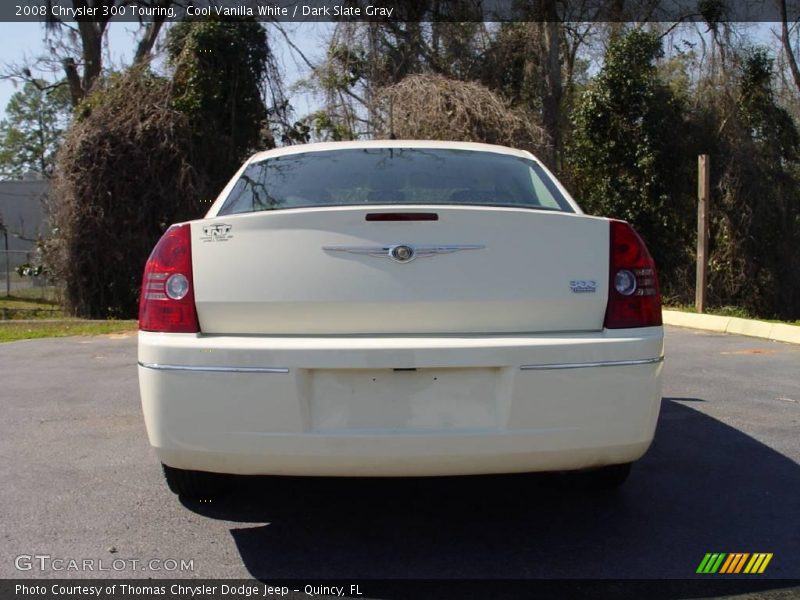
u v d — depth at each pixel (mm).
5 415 5215
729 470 4051
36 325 11328
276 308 2840
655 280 3014
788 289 14914
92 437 4668
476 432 2768
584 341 2820
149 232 13211
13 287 22922
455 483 3861
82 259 13016
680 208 14938
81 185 12852
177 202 13227
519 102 16969
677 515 3449
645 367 2869
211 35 13648
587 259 2926
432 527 3338
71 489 3777
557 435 2799
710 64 15766
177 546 3141
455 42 16922
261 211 3217
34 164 47812
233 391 2758
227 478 3529
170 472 3426
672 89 15641
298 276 2838
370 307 2828
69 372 6844
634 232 3016
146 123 12859
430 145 4000
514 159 3941
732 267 14703
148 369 2848
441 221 2850
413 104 12898
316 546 3146
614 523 3367
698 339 8758
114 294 13266
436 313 2848
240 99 14211
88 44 18156
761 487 3795
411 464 2779
